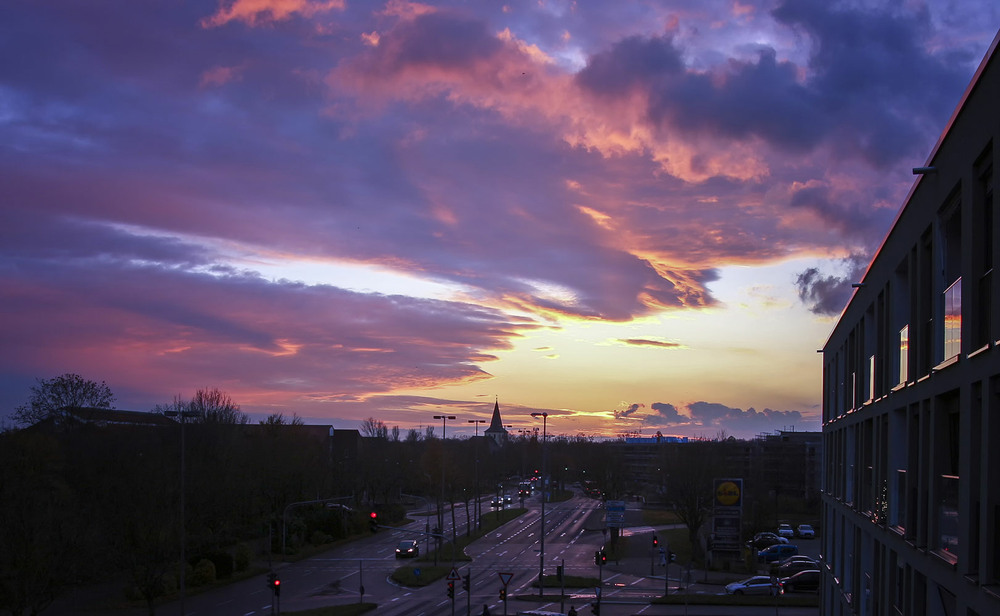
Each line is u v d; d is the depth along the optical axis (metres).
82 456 77.94
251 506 92.12
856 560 33.78
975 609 15.48
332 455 139.25
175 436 89.06
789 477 160.50
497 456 192.50
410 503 167.25
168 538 58.81
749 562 83.12
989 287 15.19
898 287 24.92
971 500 15.70
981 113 14.96
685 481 96.06
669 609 58.06
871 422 31.30
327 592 68.00
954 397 18.30
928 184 19.62
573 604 60.25
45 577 51.50
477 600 63.31
